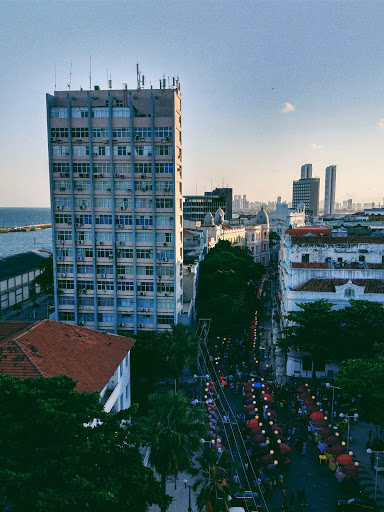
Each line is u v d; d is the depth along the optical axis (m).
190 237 125.62
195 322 97.50
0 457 22.38
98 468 25.38
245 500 39.38
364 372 48.03
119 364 43.91
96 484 23.47
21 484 21.45
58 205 76.50
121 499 24.20
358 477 43.78
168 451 35.16
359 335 59.91
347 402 58.75
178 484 43.44
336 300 70.25
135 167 74.19
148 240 75.56
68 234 76.94
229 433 51.72
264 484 41.81
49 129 74.31
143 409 53.72
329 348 61.81
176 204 75.56
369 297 69.25
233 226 177.62
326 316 61.97
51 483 22.89
